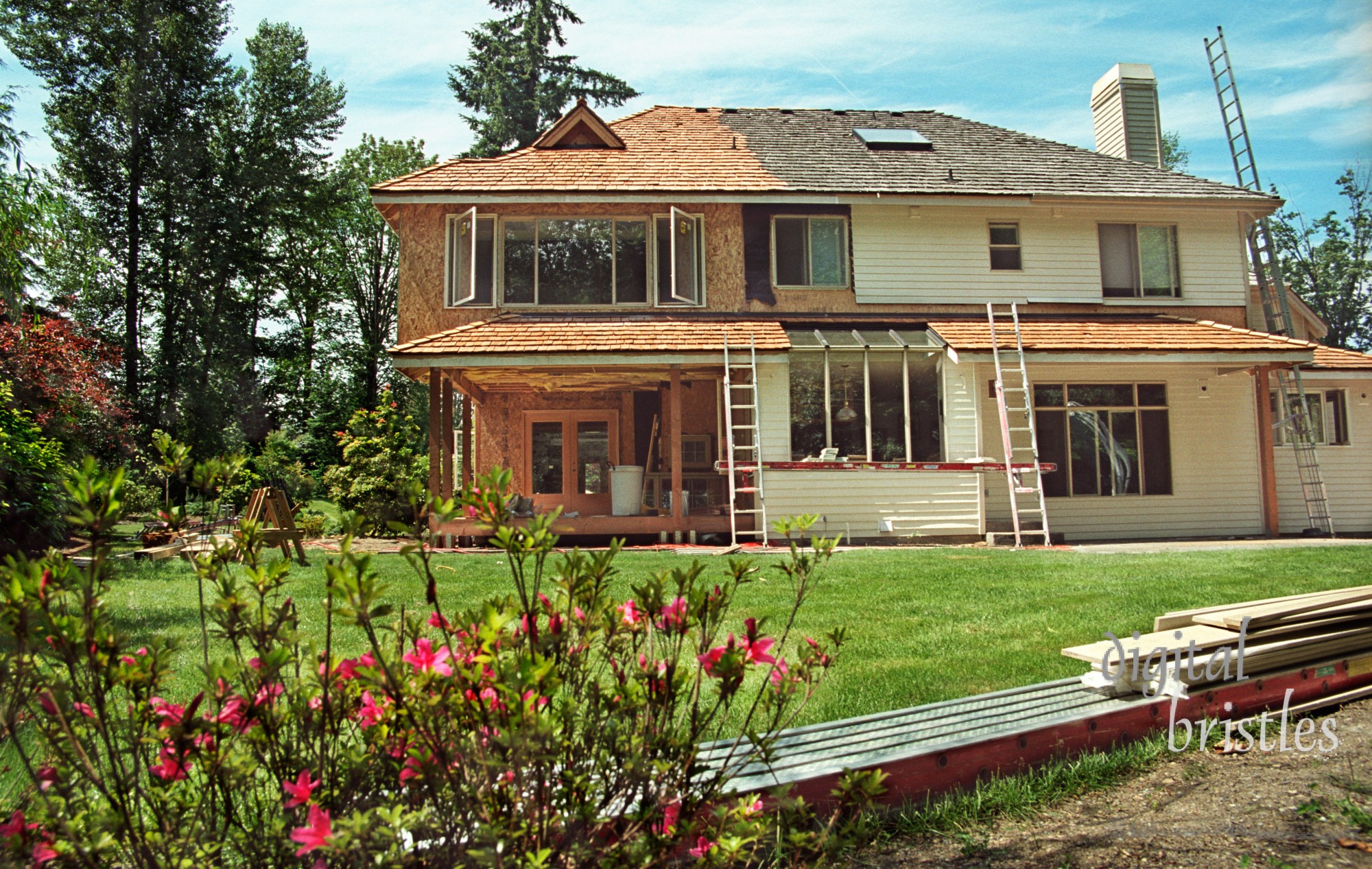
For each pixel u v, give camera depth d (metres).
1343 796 3.25
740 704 4.14
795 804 2.31
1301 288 37.25
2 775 2.76
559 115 40.66
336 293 42.25
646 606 2.10
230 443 31.61
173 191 32.03
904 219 18.06
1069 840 2.98
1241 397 17.73
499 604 2.04
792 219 17.94
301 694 2.04
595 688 2.08
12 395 13.80
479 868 1.84
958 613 6.88
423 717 1.86
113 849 1.84
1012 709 3.72
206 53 32.59
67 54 30.77
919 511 15.42
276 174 35.19
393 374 43.28
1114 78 22.66
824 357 15.95
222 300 33.62
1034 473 15.92
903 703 4.30
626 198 17.12
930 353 16.12
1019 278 18.20
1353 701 4.41
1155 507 17.30
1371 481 18.02
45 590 1.76
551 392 19.12
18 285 12.27
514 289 17.44
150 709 1.96
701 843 2.16
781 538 15.03
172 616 6.95
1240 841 2.93
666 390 18.19
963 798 3.22
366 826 1.67
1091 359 15.72
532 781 1.95
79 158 30.23
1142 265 18.66
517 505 15.06
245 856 2.02
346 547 1.82
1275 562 10.38
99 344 19.05
